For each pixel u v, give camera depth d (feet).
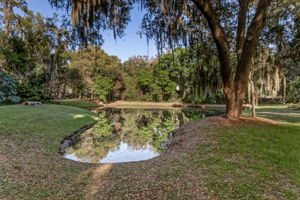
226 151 12.50
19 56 51.42
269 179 8.80
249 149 12.64
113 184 9.00
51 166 11.58
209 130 18.81
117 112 63.62
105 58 98.48
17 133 17.49
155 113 61.16
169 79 93.09
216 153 12.34
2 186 7.97
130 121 44.29
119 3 13.69
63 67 77.66
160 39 16.92
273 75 36.11
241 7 22.33
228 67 21.20
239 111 23.80
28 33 59.06
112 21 13.15
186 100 87.66
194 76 31.53
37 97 54.54
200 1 16.33
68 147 20.04
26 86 53.26
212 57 27.04
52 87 66.64
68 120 30.12
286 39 26.16
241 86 22.93
